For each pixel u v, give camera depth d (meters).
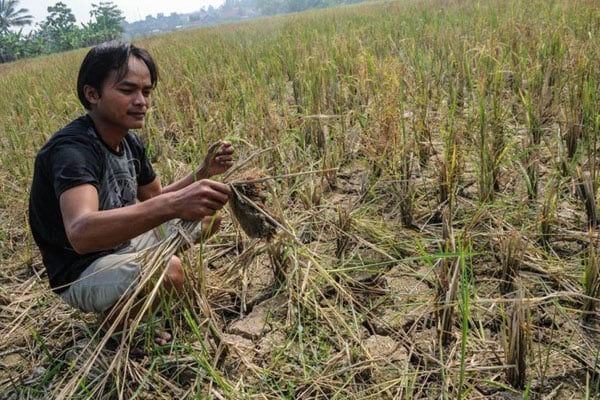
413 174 2.13
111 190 1.29
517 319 1.08
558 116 2.40
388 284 1.48
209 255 1.71
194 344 1.32
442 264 1.30
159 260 1.22
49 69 7.84
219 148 1.42
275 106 2.86
